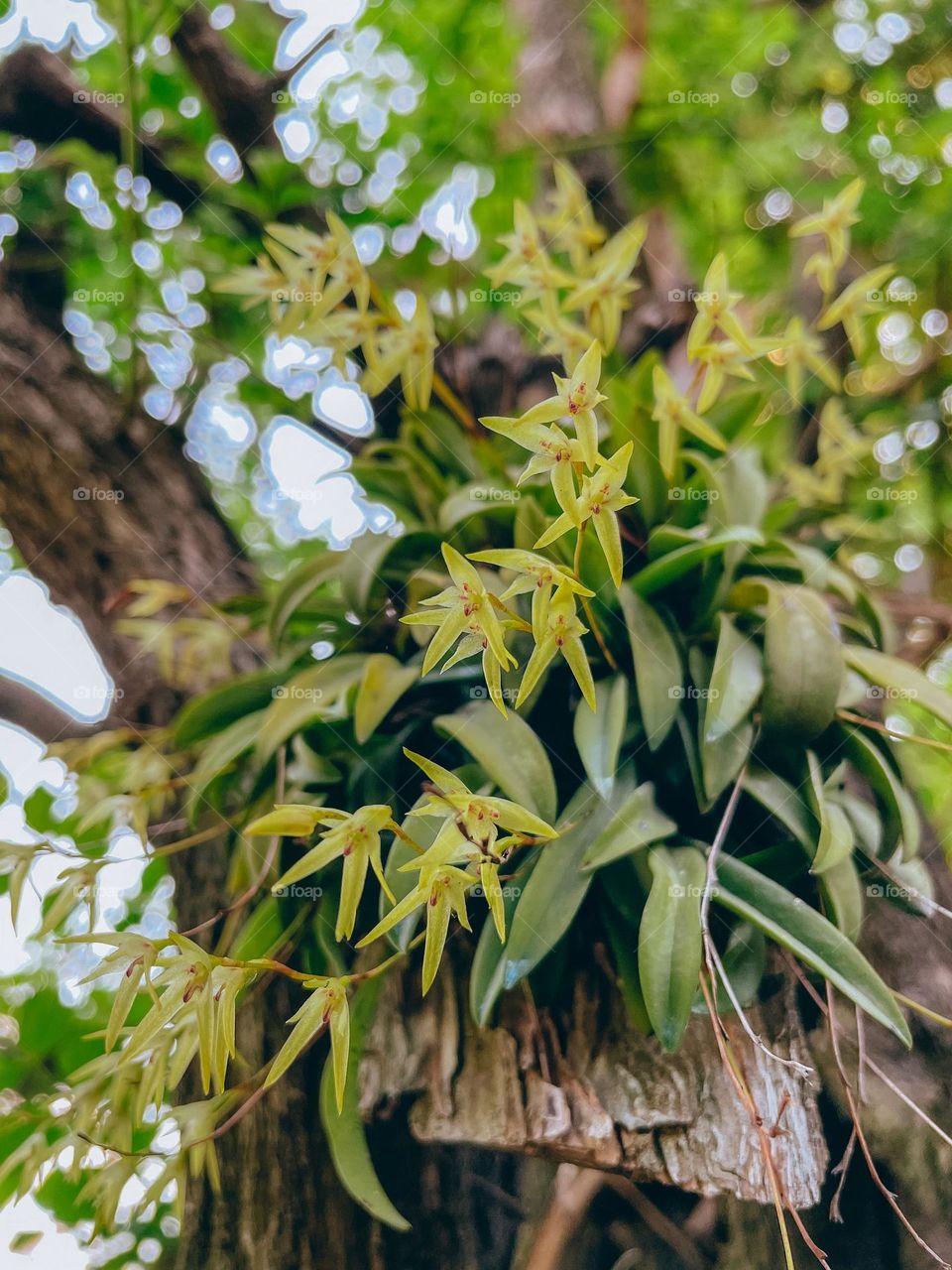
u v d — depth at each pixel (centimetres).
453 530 26
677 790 24
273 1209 25
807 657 23
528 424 18
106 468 31
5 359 30
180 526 32
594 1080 23
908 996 26
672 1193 28
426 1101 23
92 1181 22
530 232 26
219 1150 26
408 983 24
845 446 34
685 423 25
